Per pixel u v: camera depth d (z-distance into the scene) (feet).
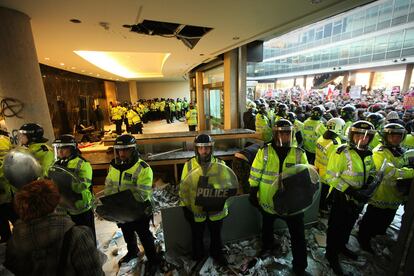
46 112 11.46
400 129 7.16
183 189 6.66
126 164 6.77
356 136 6.59
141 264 7.82
